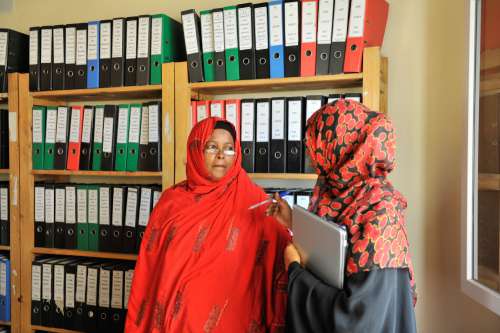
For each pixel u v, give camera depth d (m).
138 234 2.17
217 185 1.59
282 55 1.88
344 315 0.86
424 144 1.98
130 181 2.52
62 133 2.28
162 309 1.48
